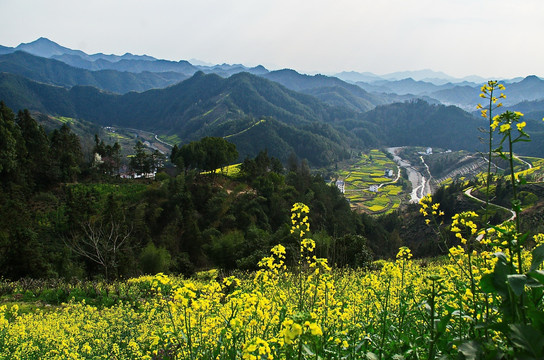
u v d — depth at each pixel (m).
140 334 11.19
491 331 3.23
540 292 2.45
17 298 20.70
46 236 44.84
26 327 11.28
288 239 28.78
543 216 43.03
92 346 10.26
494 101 3.70
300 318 2.89
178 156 69.69
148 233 50.59
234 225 54.50
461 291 3.95
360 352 4.24
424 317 4.50
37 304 19.91
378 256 44.16
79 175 70.88
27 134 67.44
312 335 2.88
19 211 44.38
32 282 24.00
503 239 2.76
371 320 5.44
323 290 5.36
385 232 67.94
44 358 8.93
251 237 41.41
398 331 4.61
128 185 66.75
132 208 55.31
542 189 51.25
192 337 4.64
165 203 57.53
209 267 45.41
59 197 57.75
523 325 2.21
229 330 4.20
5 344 9.62
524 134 2.83
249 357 3.17
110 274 32.09
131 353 8.94
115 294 21.25
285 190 65.94
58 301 20.39
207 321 4.42
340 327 5.04
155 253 37.66
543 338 2.12
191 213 55.03
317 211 62.44
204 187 63.59
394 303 5.91
